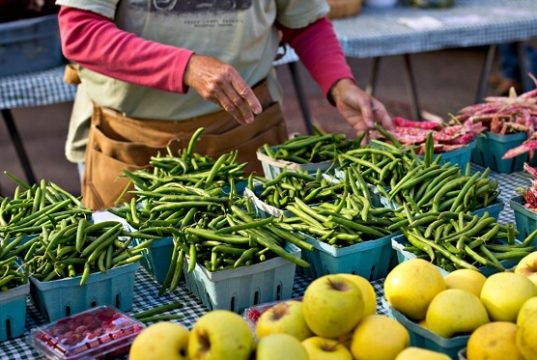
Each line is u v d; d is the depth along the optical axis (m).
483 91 5.23
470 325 1.53
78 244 1.87
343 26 4.81
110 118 2.92
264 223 1.92
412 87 5.68
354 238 1.94
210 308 1.87
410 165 2.37
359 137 2.67
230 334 1.36
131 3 2.70
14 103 3.84
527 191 2.25
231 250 1.84
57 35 4.06
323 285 1.49
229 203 2.07
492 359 1.43
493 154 2.87
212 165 2.46
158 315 1.86
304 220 2.05
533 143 2.70
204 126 2.88
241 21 2.78
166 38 2.75
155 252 1.99
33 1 4.01
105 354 1.64
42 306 1.84
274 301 1.88
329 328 1.46
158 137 2.87
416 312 1.62
